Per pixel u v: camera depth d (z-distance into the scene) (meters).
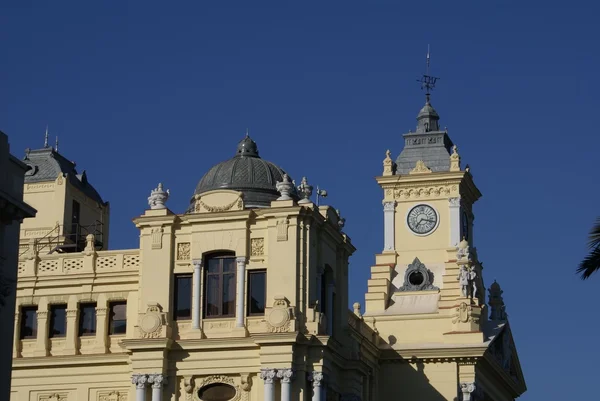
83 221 97.38
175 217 77.56
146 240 77.88
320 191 82.12
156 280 76.94
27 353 79.25
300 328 74.62
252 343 74.12
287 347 73.56
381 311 98.81
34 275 80.19
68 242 92.56
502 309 106.50
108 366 78.00
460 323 95.00
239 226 76.69
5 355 58.88
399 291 100.69
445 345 93.62
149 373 74.88
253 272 76.31
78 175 99.75
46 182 94.94
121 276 79.25
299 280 75.38
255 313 75.69
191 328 75.94
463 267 97.69
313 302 76.00
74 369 78.38
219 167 83.38
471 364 93.31
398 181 108.19
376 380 93.44
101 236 99.31
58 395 78.19
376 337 94.19
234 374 74.69
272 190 81.88
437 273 103.75
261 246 76.44
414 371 93.81
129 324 78.38
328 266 80.19
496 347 100.94
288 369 73.31
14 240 59.59
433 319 95.94
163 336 75.44
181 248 77.50
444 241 106.25
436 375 93.44
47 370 78.69
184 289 77.12
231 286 76.44
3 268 58.16
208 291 76.75
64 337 79.25
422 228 107.00
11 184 59.03
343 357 79.56
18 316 80.00
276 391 73.50
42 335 79.25
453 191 107.38
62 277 79.88
